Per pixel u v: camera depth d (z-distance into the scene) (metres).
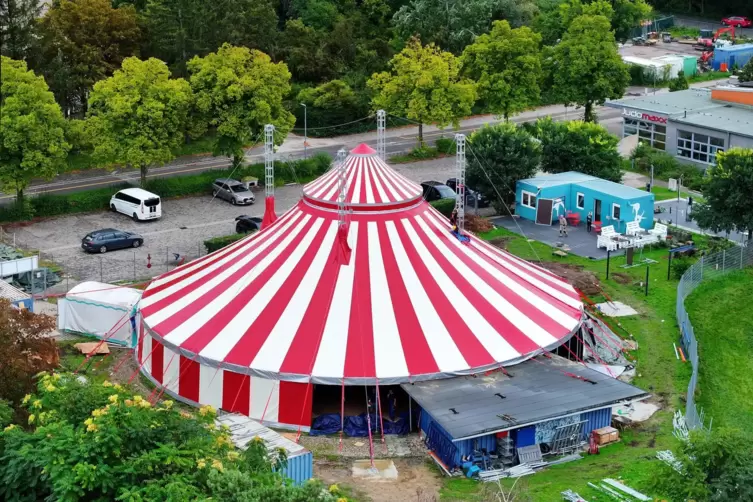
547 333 44.53
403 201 46.84
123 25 92.75
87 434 28.61
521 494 36.16
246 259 46.41
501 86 87.38
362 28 116.25
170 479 27.52
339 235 44.06
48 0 108.06
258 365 41.12
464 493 36.56
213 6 98.56
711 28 134.75
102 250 62.78
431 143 90.00
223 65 76.06
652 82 111.38
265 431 37.31
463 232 47.84
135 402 29.88
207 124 76.81
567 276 57.59
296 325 42.38
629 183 78.88
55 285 57.22
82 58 87.94
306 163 80.62
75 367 46.69
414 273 44.56
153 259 61.91
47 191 73.94
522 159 70.12
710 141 80.50
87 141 71.50
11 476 28.44
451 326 43.09
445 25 111.94
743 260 60.97
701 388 46.06
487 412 38.97
